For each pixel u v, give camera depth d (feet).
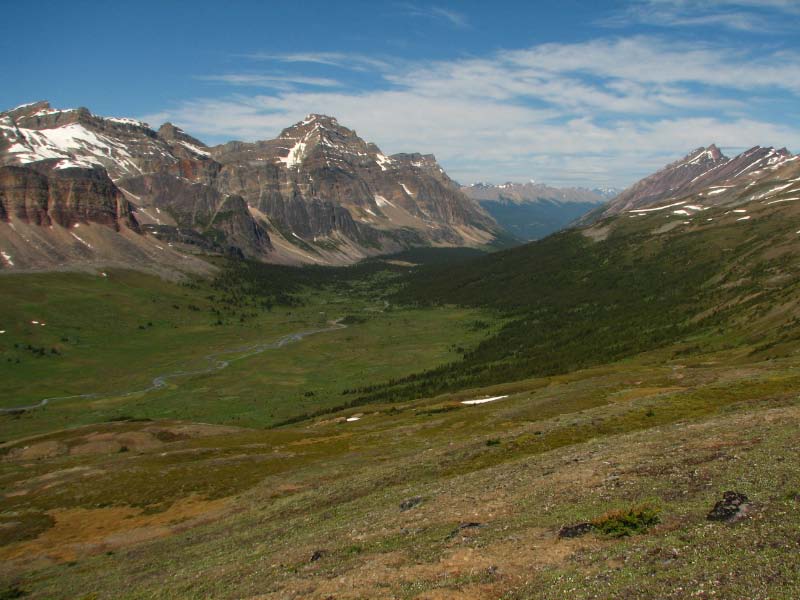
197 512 236.02
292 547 139.33
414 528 124.06
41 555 210.38
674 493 104.78
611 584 76.69
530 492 130.41
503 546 99.35
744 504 90.12
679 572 75.41
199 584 126.82
